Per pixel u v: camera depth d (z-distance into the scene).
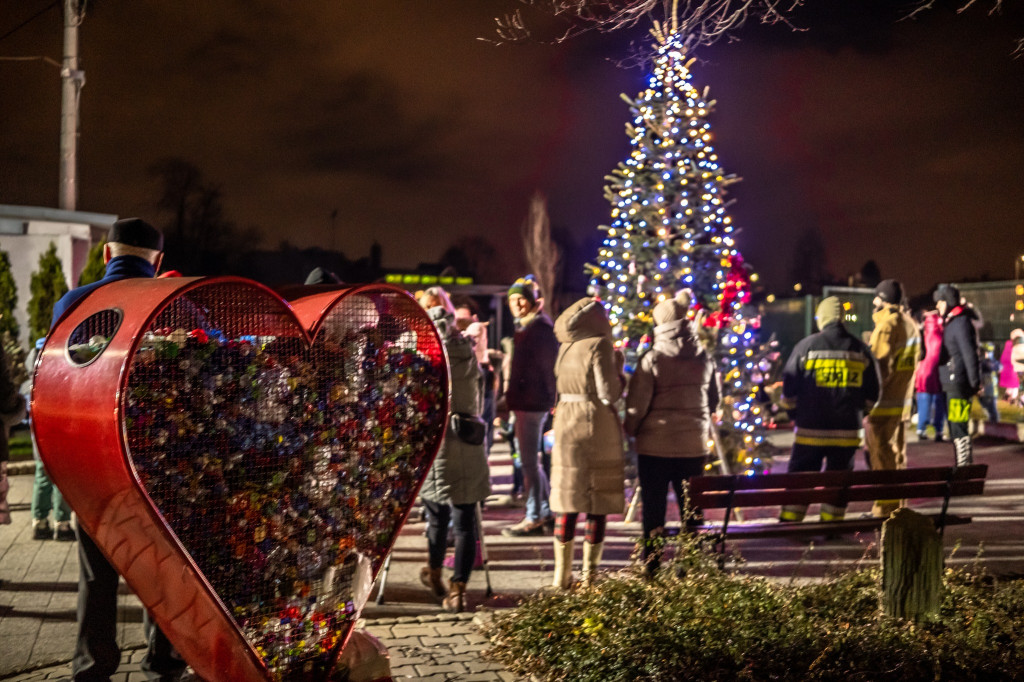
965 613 5.30
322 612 3.76
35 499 7.59
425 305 7.80
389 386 3.98
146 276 4.27
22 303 15.74
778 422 17.92
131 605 5.88
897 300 8.66
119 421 3.10
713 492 5.98
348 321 3.89
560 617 5.14
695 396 6.27
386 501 3.98
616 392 5.99
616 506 6.02
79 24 15.32
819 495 6.26
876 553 7.34
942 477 6.59
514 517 8.98
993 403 16.17
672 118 9.68
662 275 9.53
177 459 3.35
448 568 6.94
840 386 7.65
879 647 4.71
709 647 4.64
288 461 3.64
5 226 15.57
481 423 5.93
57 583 6.32
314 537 3.72
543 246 29.73
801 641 4.75
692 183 9.70
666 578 5.50
